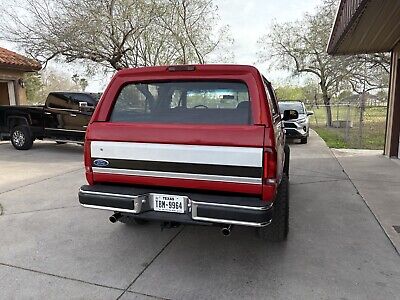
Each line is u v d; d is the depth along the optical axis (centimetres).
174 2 1677
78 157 903
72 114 913
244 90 290
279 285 273
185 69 300
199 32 1819
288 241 356
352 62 1933
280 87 2723
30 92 3062
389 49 879
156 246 347
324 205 478
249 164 258
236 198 265
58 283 279
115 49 1605
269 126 260
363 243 351
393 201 494
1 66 1194
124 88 321
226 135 262
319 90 2517
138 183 296
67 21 1498
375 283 276
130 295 262
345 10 562
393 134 854
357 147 1137
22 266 307
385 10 507
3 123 1033
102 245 350
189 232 382
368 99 1973
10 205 485
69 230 391
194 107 310
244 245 348
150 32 1678
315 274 290
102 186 307
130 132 290
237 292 264
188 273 294
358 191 549
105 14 1503
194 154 271
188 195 276
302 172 701
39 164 802
